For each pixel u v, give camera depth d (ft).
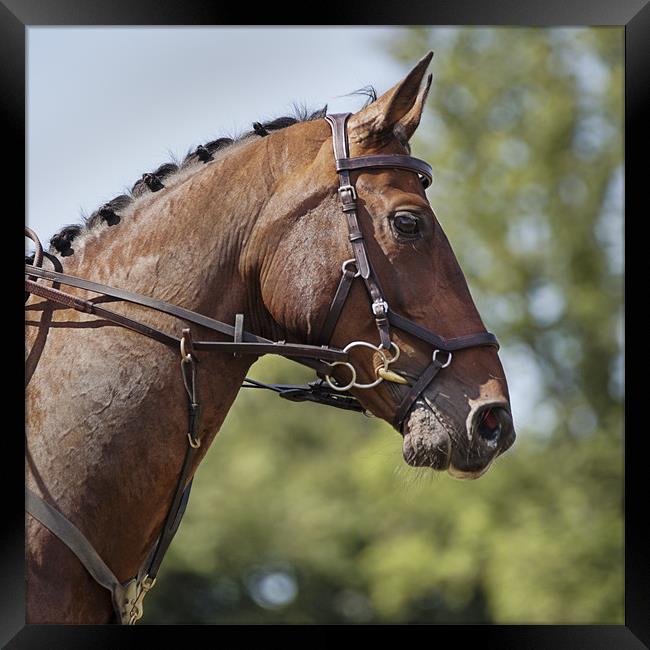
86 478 17.48
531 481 87.56
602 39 93.76
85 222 19.30
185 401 17.97
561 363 91.61
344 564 98.22
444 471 18.06
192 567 94.58
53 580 17.13
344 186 18.34
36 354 18.10
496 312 91.81
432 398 17.88
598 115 94.89
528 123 95.14
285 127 19.94
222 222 18.69
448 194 93.81
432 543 89.61
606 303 91.20
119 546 17.78
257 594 100.12
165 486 17.99
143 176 19.43
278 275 18.35
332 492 103.65
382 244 18.20
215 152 19.72
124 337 17.95
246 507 99.91
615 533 83.97
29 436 17.70
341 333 18.13
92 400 17.67
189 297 18.33
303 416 108.99
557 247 92.99
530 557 82.89
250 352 18.01
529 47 95.91
